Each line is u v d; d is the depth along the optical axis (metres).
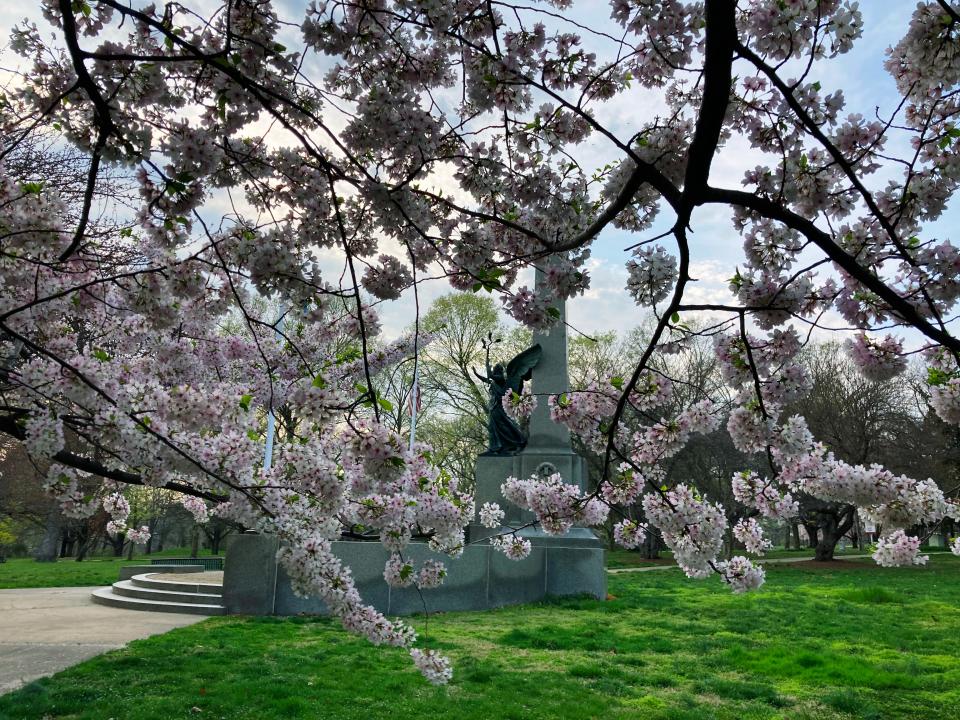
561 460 14.51
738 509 25.95
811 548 46.00
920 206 3.56
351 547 11.17
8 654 7.68
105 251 6.36
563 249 3.25
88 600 14.02
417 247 3.81
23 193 3.61
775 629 9.94
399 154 3.40
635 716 5.61
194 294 3.96
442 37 3.63
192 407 3.95
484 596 11.86
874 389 25.66
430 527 5.12
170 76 3.33
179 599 12.23
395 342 5.09
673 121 3.63
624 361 29.59
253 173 3.66
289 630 9.21
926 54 3.16
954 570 23.56
